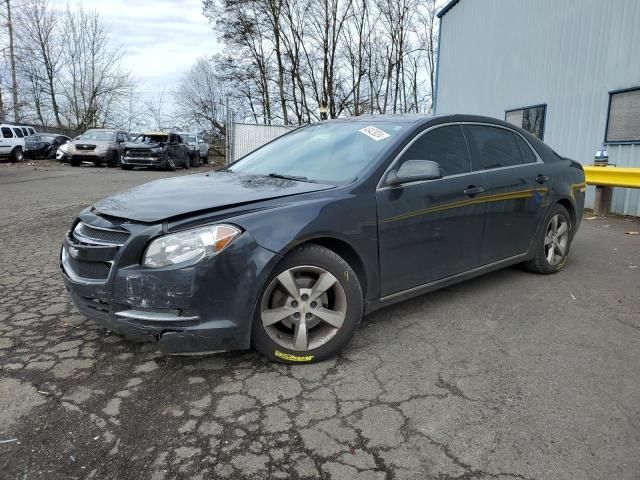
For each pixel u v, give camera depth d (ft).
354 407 8.62
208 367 9.98
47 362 10.15
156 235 8.95
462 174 13.01
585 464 7.18
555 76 35.35
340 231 10.16
